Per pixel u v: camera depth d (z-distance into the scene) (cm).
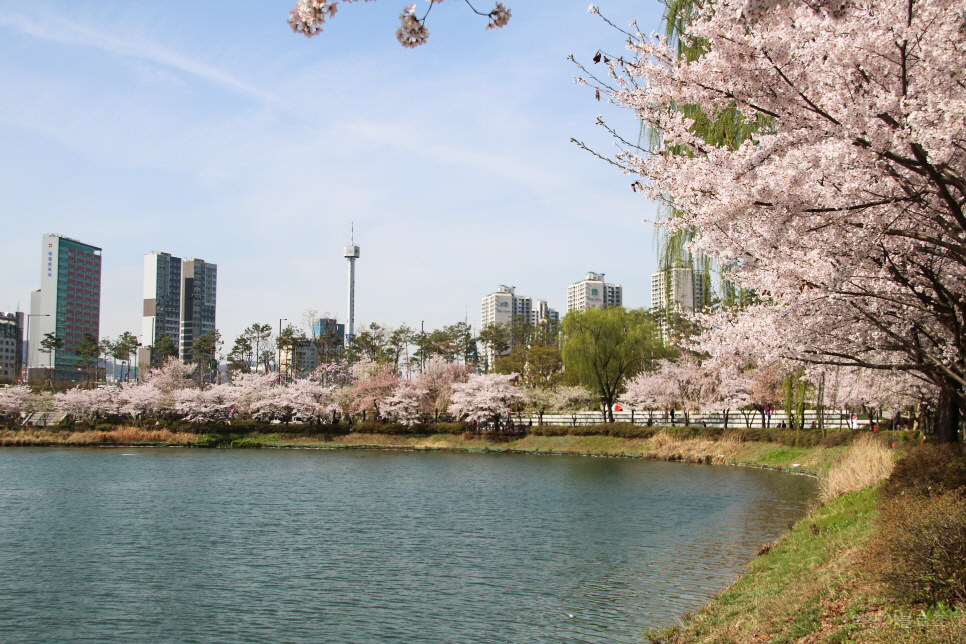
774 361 1443
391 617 1432
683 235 1502
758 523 2366
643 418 6041
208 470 4469
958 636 645
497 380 6806
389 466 4762
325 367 8838
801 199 834
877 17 765
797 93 824
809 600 991
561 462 4959
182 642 1316
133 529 2411
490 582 1681
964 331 1062
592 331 6041
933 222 935
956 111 715
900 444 2611
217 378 13462
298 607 1512
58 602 1564
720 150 942
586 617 1398
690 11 1217
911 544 833
